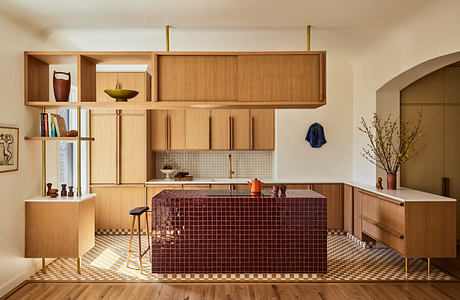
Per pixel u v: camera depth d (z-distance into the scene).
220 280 3.73
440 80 4.96
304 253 3.73
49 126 4.08
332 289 3.49
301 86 3.80
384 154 4.66
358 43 4.62
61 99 3.95
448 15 3.38
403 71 4.17
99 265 4.22
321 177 5.79
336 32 4.20
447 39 3.41
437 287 3.53
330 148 5.79
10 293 3.40
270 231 3.72
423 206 3.78
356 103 5.65
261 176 6.36
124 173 5.71
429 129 4.98
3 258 3.40
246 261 3.72
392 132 4.80
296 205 3.72
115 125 5.68
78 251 3.76
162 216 3.71
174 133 5.95
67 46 4.63
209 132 5.93
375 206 4.50
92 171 5.68
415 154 4.86
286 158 5.78
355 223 5.21
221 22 3.85
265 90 3.79
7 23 3.50
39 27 3.92
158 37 4.34
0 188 3.36
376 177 4.94
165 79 3.81
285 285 3.61
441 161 4.98
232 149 5.96
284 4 3.37
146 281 3.71
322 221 3.73
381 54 4.73
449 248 3.79
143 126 5.72
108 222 5.70
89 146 5.66
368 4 3.37
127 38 4.37
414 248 3.79
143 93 5.71
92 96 4.15
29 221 3.78
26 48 3.84
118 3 3.30
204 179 6.07
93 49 4.82
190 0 3.25
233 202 3.72
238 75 3.79
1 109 3.40
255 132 5.98
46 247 3.77
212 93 3.81
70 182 5.21
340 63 5.74
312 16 3.69
